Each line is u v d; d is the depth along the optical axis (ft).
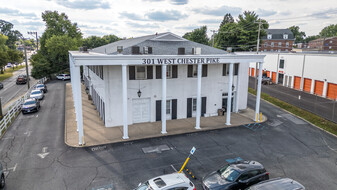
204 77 82.38
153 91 75.97
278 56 161.99
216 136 66.13
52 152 55.36
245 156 54.13
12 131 70.18
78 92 56.59
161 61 63.41
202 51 80.94
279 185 35.78
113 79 69.92
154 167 48.49
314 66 127.44
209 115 85.81
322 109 92.07
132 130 69.31
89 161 50.96
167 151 56.08
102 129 70.03
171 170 47.32
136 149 57.00
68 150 56.34
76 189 40.86
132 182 42.98
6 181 43.34
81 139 58.70
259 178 41.01
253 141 63.05
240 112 90.74
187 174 45.88
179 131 68.85
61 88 152.15
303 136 67.26
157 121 78.33
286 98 112.47
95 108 95.76
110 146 58.54
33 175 45.42
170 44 83.61
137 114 76.07
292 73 146.72
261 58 75.36
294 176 45.83
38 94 115.96
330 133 69.87
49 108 98.43
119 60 59.16
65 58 206.90
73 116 84.48
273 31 326.44
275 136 66.90
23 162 50.60
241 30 219.82
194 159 52.21
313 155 55.16
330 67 116.57
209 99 84.79
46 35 223.51
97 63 57.26
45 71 197.16
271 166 49.65
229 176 40.24
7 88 161.38
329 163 51.24
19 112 92.79
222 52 84.23
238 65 86.89
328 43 271.90
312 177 45.52
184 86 79.97
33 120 81.46
